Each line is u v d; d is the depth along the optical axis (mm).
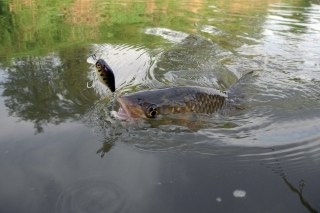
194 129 684
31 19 1797
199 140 647
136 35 1517
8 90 832
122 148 611
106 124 679
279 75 1034
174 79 977
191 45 1356
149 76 989
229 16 2100
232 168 572
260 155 607
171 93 725
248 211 485
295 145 637
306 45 1422
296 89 912
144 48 1287
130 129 667
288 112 775
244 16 2100
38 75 937
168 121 703
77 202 489
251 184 536
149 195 507
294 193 519
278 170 569
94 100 787
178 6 2443
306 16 2131
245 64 1150
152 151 608
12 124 674
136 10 2217
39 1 2396
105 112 724
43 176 535
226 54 1257
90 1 2498
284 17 2084
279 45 1416
